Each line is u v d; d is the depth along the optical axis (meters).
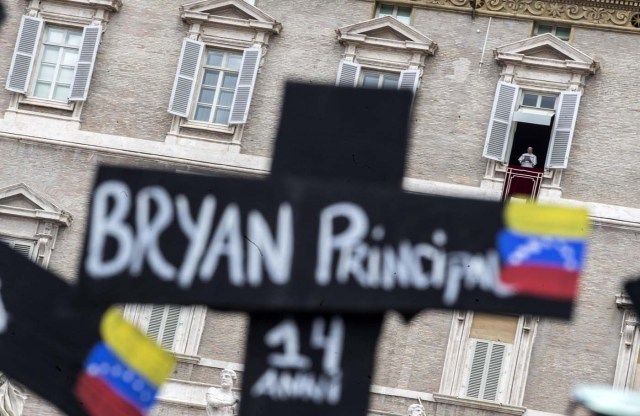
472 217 8.73
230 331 45.12
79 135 46.53
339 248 8.83
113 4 47.12
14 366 9.33
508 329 43.97
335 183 8.89
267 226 8.86
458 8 46.09
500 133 44.97
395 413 43.69
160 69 46.94
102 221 8.80
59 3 47.41
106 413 9.29
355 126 9.04
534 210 8.63
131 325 9.38
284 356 8.95
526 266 8.59
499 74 45.53
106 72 47.03
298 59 46.50
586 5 45.66
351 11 46.69
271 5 46.88
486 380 43.81
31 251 45.78
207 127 46.31
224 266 8.82
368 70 46.19
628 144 44.72
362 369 8.90
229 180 8.89
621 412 9.00
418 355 44.12
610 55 45.31
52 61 47.31
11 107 46.88
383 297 8.76
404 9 46.53
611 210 44.25
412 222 8.80
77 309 8.99
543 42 45.16
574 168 44.72
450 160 45.16
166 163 46.19
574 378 43.47
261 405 8.92
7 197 45.94
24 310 9.41
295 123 9.07
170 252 8.82
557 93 45.16
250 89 46.12
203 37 46.72
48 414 43.91
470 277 8.67
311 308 8.79
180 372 44.72
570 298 8.52
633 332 43.47
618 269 43.91
